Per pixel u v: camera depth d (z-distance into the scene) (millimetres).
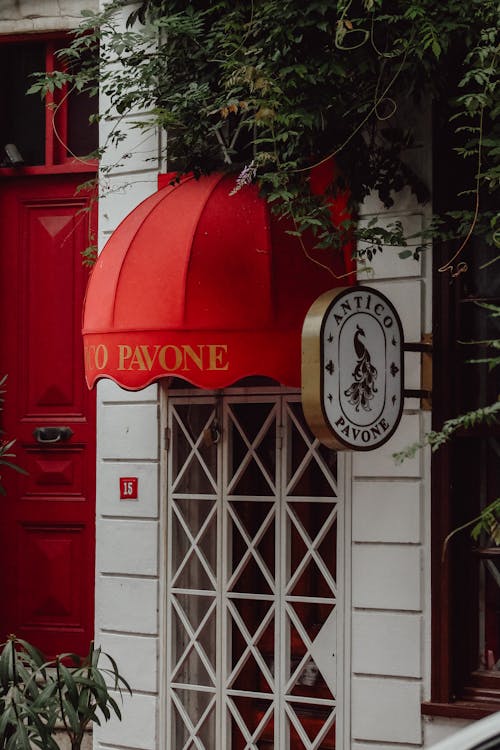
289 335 7012
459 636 7281
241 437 8055
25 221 9109
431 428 7230
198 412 8172
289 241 7145
